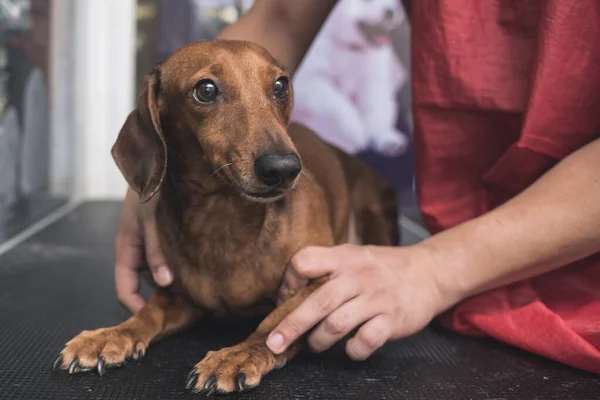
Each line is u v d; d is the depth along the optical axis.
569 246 1.38
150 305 1.54
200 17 4.48
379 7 4.37
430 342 1.59
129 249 1.62
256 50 1.52
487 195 1.78
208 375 1.21
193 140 1.47
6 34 2.82
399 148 4.53
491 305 1.57
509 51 1.63
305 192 1.62
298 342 1.41
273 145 1.34
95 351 1.31
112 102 4.43
